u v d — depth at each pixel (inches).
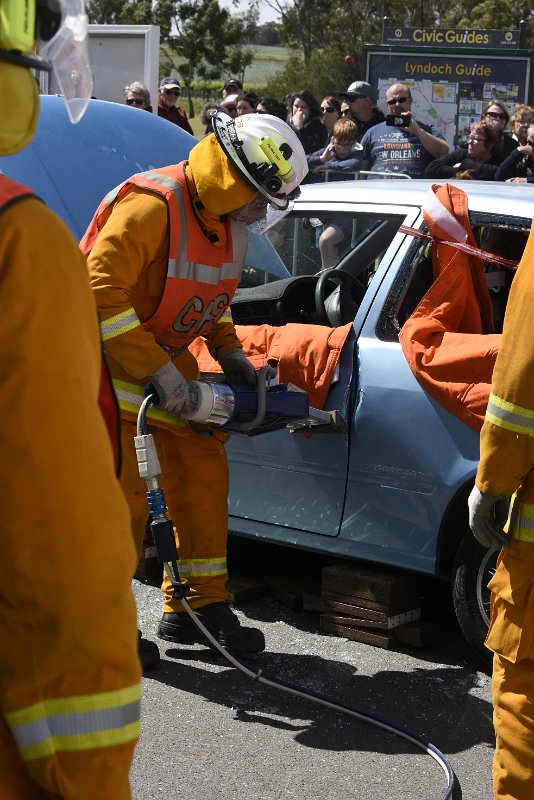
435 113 575.2
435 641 158.1
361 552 155.9
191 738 128.3
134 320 127.6
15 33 48.9
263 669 149.0
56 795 49.2
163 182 131.9
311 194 179.9
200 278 135.7
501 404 86.9
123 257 127.2
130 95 402.6
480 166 350.3
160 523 125.1
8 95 49.5
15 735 49.0
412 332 148.9
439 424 146.7
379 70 576.1
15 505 47.3
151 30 420.5
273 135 128.8
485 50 561.9
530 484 89.2
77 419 48.3
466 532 145.9
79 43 55.6
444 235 152.5
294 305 173.8
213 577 152.9
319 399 155.5
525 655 87.7
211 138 131.8
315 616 170.1
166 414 143.9
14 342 47.2
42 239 48.5
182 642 156.3
